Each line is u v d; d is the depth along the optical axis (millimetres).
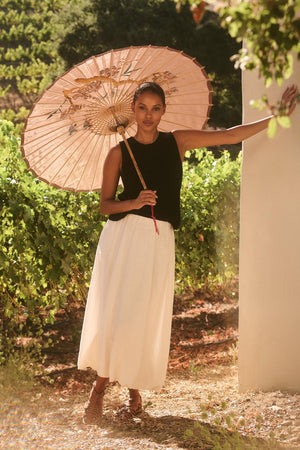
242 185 3629
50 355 5316
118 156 3395
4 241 5027
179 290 6766
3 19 41750
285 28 1634
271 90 3422
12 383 3820
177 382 4379
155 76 3562
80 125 3584
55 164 3709
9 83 33906
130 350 3201
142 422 3320
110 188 3428
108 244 3340
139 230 3262
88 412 3354
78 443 2998
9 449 2898
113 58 3410
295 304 3426
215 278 6809
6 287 5270
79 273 5484
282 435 2906
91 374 4758
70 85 3393
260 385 3607
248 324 3652
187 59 3576
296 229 3396
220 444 2898
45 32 39438
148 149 3357
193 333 6230
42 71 34594
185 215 6180
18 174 5168
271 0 1598
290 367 3469
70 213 5344
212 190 6316
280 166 3441
